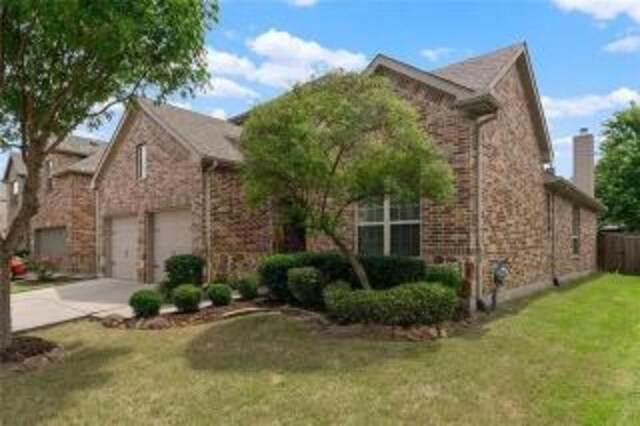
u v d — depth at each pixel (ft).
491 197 44.11
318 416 21.40
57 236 84.69
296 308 40.65
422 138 35.06
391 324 32.78
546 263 60.23
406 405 22.34
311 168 33.73
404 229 45.24
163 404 23.15
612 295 55.36
